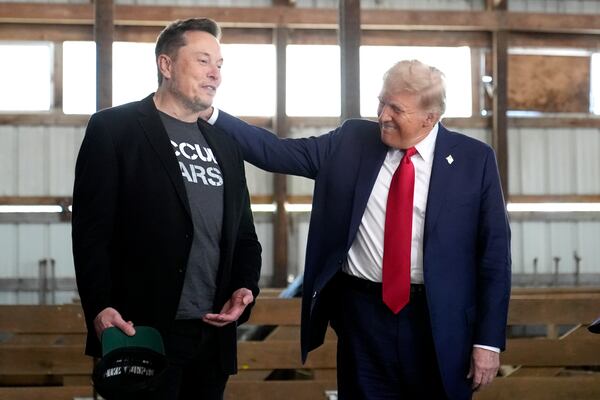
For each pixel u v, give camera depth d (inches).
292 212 434.3
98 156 94.6
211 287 97.2
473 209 106.4
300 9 426.0
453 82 443.5
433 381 106.3
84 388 193.6
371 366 106.6
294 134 433.4
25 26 420.2
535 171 448.1
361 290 106.1
